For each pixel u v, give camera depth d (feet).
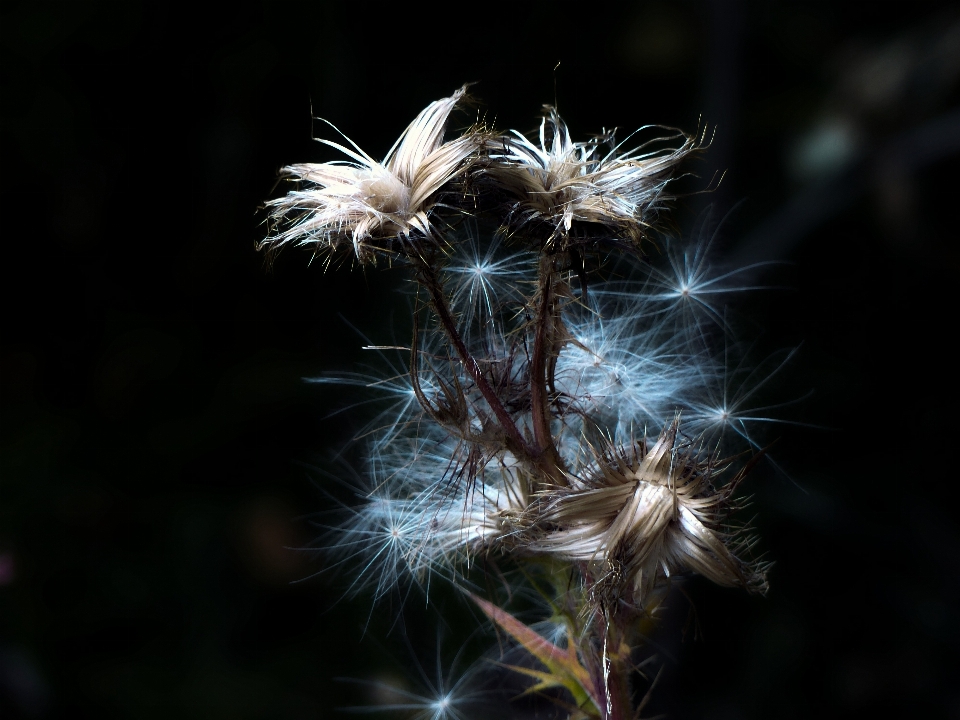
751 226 3.02
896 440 3.07
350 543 1.35
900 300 3.08
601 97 3.10
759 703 2.80
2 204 3.32
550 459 1.15
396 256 1.12
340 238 1.11
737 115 2.82
